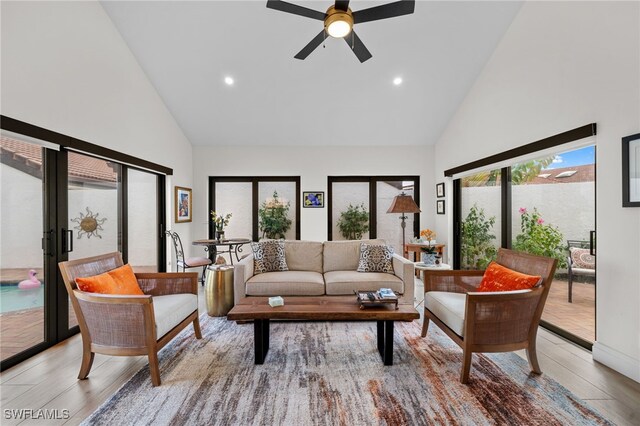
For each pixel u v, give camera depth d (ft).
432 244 15.52
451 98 14.65
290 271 11.93
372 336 9.32
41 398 6.23
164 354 8.15
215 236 18.30
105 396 6.31
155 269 14.60
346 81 13.67
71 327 9.42
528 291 6.88
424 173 18.24
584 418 5.60
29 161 8.14
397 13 6.97
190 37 11.60
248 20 11.00
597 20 7.64
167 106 14.94
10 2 7.30
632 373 6.80
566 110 8.64
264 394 6.36
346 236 18.61
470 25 11.16
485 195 13.53
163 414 5.74
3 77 7.13
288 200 18.44
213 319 10.83
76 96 9.31
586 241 8.91
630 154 6.82
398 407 5.95
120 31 11.34
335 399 6.20
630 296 6.91
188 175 17.40
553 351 8.21
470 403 6.06
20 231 7.93
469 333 6.75
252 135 17.16
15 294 7.80
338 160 18.08
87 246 10.25
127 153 11.89
